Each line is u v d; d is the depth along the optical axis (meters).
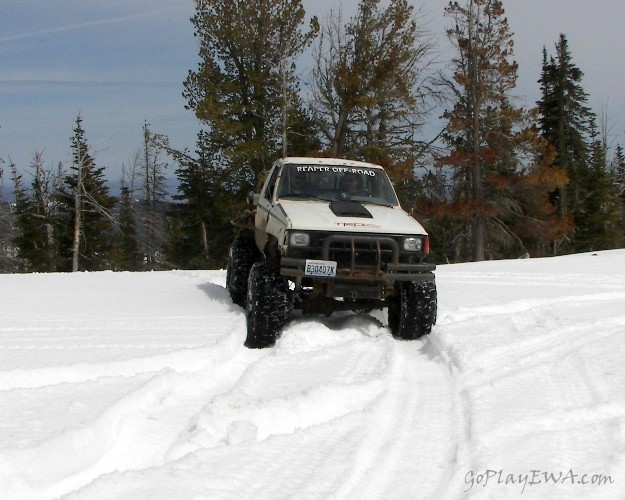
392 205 7.52
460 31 31.12
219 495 3.21
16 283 10.71
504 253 38.94
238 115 29.06
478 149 30.89
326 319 7.64
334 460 3.66
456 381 5.31
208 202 35.88
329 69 28.88
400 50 28.27
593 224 44.06
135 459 3.73
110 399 4.38
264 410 4.27
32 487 3.28
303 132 29.66
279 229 6.72
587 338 6.54
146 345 5.92
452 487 3.41
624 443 3.87
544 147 31.28
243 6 27.97
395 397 4.91
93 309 7.95
